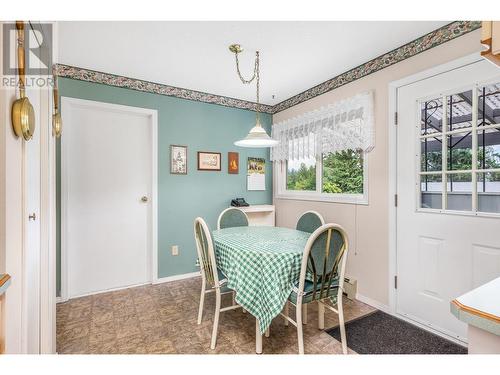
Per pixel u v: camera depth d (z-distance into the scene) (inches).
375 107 97.3
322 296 69.2
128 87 114.4
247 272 68.4
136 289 114.8
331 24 76.1
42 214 60.0
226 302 101.6
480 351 27.7
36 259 56.2
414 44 84.9
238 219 114.3
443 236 78.5
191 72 109.2
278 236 89.0
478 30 70.6
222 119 138.9
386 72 93.5
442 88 78.5
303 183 138.2
